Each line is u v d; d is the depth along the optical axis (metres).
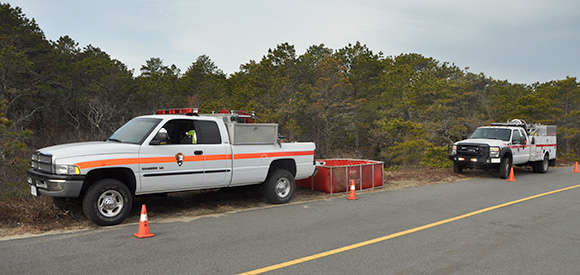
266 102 32.06
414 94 32.16
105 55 45.19
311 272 4.96
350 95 38.38
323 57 37.81
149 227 7.15
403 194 11.33
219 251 5.76
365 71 39.25
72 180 6.61
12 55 27.03
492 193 11.62
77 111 37.25
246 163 8.79
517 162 16.12
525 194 11.47
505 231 7.20
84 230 6.77
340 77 34.25
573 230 7.30
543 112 35.12
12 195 9.72
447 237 6.73
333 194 11.13
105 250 5.70
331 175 11.12
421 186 13.13
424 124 27.72
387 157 32.88
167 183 7.64
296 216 8.26
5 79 27.39
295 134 30.89
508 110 37.00
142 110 38.75
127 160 7.16
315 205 9.53
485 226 7.55
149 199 9.31
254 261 5.34
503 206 9.58
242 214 8.41
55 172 6.65
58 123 37.28
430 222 7.82
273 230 7.06
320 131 34.94
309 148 10.14
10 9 32.09
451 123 28.48
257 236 6.64
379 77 40.12
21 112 30.56
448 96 32.16
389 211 8.87
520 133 16.56
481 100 32.56
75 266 5.02
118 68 38.00
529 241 6.55
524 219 8.19
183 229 7.03
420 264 5.34
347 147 39.03
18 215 7.08
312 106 32.09
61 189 6.59
